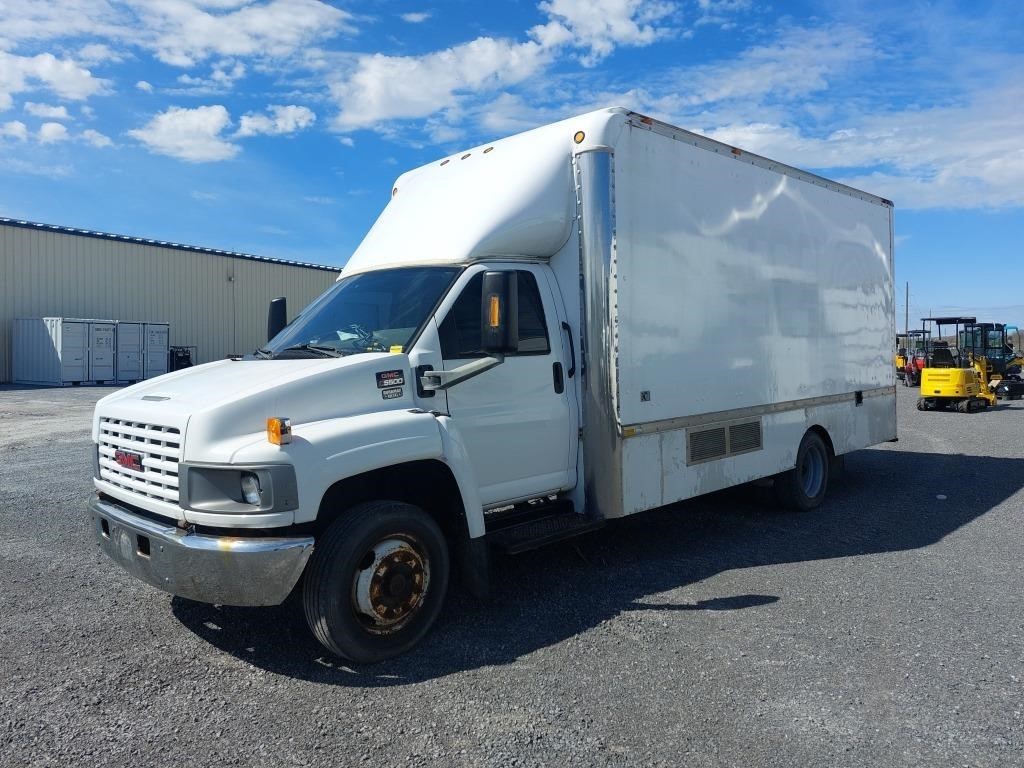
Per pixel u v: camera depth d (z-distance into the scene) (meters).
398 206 6.06
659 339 5.90
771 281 7.25
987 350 24.44
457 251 5.11
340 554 3.96
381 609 4.13
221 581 3.77
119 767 3.14
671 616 4.82
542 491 5.35
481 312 4.66
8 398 21.14
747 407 6.89
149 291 30.98
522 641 4.43
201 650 4.33
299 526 3.94
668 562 6.04
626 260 5.60
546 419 5.32
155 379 5.00
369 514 4.10
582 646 4.35
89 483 9.30
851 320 8.68
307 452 3.85
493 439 4.98
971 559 6.12
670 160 6.05
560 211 5.51
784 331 7.44
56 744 3.31
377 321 4.98
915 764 3.14
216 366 5.02
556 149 5.57
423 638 4.48
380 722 3.50
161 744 3.32
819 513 7.88
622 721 3.49
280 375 4.27
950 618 4.79
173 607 5.02
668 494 5.98
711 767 3.12
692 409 6.25
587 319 5.48
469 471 4.55
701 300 6.35
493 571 5.78
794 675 3.97
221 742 3.33
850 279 8.66
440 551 4.43
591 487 5.52
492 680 3.92
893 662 4.12
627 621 4.74
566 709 3.61
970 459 11.69
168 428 4.04
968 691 3.78
